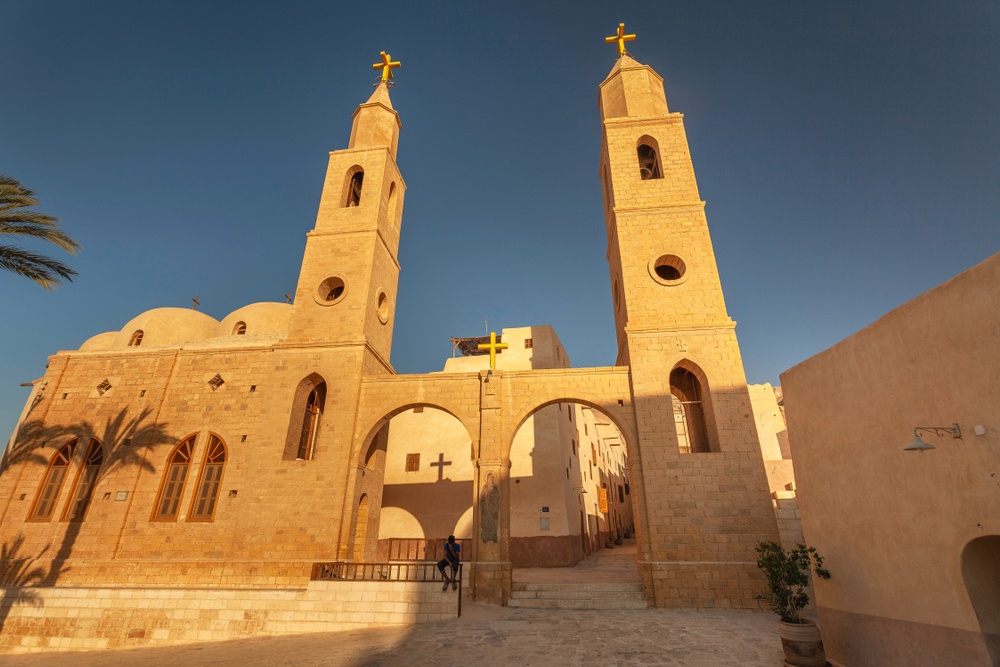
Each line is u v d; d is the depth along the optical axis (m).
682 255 22.05
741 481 17.97
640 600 17.09
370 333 23.22
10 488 20.97
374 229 24.58
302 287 23.61
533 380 20.42
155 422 21.58
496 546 18.05
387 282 26.17
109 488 20.56
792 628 9.85
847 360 9.60
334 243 24.53
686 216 22.86
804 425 10.85
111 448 21.30
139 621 15.67
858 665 8.98
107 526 19.84
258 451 20.19
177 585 18.41
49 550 19.66
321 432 20.36
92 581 18.89
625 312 22.11
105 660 13.45
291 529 18.81
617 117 27.05
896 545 8.26
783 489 25.73
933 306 7.73
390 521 28.09
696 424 21.83
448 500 28.02
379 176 26.36
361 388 21.28
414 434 29.98
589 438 37.66
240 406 21.48
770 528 17.30
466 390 20.69
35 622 15.84
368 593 15.54
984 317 6.91
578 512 30.12
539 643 12.10
